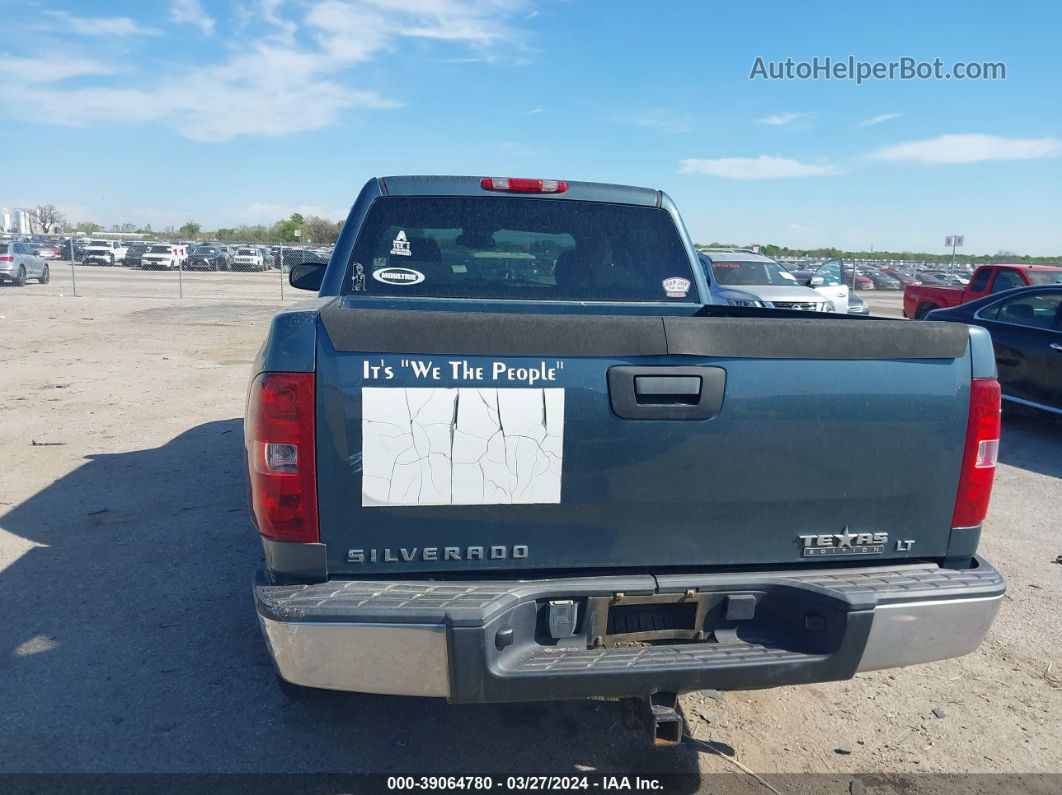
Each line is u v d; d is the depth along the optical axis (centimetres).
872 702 357
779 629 267
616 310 395
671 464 256
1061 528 589
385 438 244
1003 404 908
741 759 312
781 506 265
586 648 256
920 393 269
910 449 270
